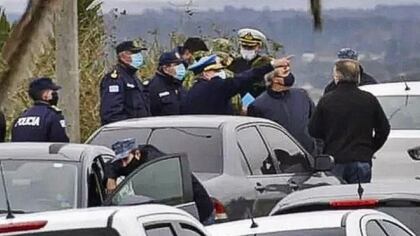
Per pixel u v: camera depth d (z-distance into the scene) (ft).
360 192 88.69
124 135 120.47
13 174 96.99
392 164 153.79
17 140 122.42
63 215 58.49
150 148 103.24
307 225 76.02
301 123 151.02
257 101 151.43
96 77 202.18
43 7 88.38
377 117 138.31
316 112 139.74
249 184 116.16
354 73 138.51
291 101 151.33
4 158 98.94
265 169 122.52
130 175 96.78
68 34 156.56
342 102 137.90
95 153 101.65
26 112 123.13
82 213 58.70
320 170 129.29
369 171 138.00
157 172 99.35
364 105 137.49
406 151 153.48
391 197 88.12
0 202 93.97
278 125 133.90
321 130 139.33
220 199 109.19
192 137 118.52
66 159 98.84
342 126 137.59
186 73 158.81
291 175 126.82
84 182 96.43
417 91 160.86
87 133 200.23
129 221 57.26
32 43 88.63
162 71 151.23
